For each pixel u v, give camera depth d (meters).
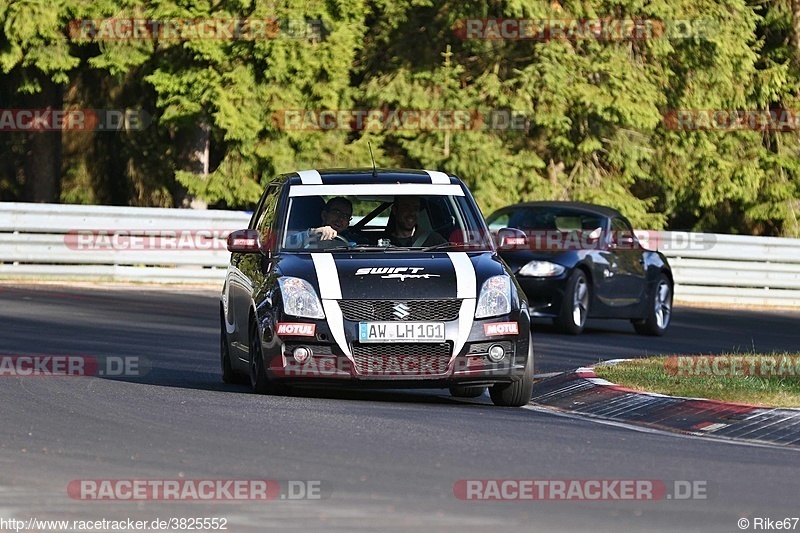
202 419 31.61
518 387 36.28
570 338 60.72
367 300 34.94
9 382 38.88
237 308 39.78
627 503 23.19
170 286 78.69
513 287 36.34
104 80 105.62
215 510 22.02
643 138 112.12
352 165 98.44
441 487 24.03
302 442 28.44
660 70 109.38
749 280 93.31
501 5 102.25
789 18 123.81
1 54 93.25
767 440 31.83
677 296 91.50
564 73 101.56
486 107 103.25
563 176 109.69
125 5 92.56
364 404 35.38
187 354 48.88
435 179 39.97
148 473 24.94
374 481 24.41
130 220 79.81
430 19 106.62
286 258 37.00
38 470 25.11
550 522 21.59
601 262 63.72
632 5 105.25
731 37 111.81
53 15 92.06
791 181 122.88
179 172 96.56
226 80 93.00
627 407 36.25
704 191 117.31
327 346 34.75
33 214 78.31
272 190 41.66
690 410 35.06
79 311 62.50
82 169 110.31
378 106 102.81
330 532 20.61
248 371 38.75
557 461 27.05
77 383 39.16
